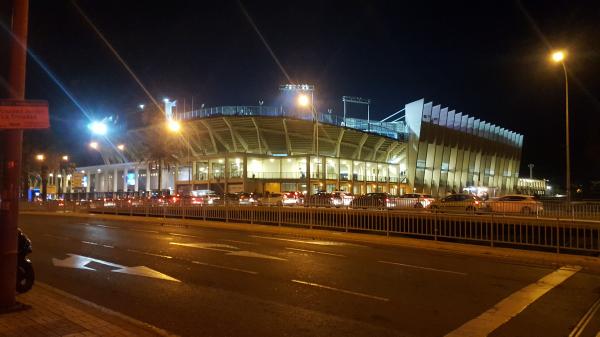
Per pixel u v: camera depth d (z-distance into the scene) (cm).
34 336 586
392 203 3155
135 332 612
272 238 1998
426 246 1730
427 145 9344
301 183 7750
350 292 938
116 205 3697
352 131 8125
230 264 1275
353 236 1981
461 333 675
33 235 2069
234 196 5316
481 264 1341
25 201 4544
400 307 821
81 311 708
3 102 652
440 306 831
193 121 7562
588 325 718
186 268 1209
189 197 4581
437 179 9575
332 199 3166
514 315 775
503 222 1666
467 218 1750
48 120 684
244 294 915
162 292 930
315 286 994
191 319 742
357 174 8881
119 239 1914
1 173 684
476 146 10862
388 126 9262
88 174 10594
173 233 2211
